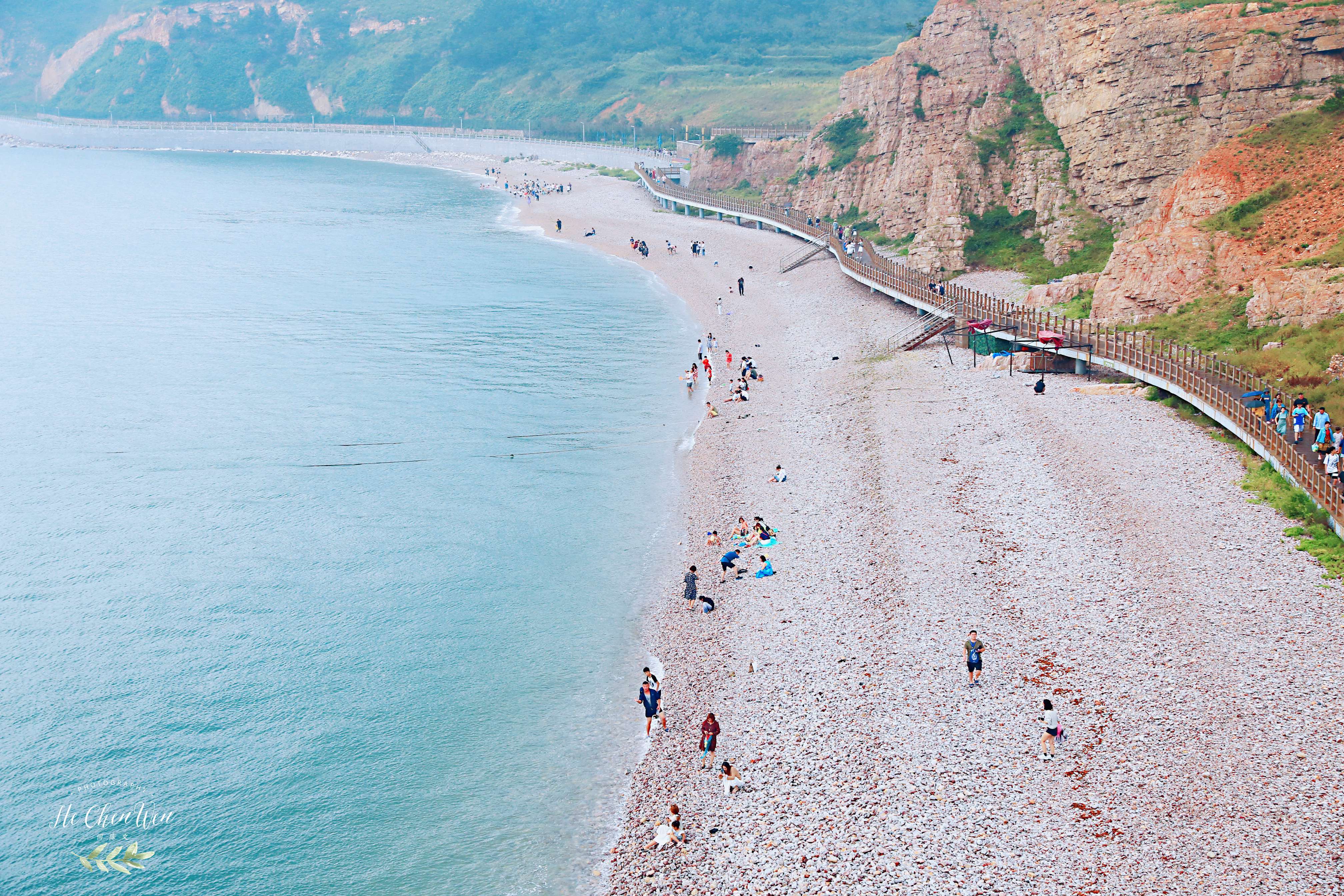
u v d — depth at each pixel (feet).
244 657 128.36
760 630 127.85
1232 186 236.43
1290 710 97.25
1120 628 114.42
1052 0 348.79
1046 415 183.01
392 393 236.43
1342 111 246.47
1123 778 91.71
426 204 609.01
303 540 161.79
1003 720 102.12
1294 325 192.75
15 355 269.23
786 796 96.48
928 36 387.55
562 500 176.45
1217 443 162.61
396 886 91.15
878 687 110.73
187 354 271.49
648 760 106.32
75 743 110.93
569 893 89.51
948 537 142.10
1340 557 122.72
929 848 86.58
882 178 398.21
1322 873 78.18
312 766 107.86
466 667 126.31
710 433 205.16
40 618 136.46
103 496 178.50
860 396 211.41
